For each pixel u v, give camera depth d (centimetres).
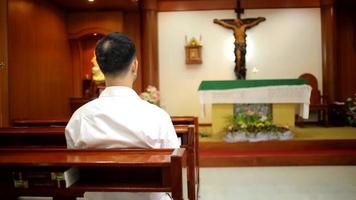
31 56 538
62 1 637
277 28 779
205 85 589
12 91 471
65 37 704
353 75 793
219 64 784
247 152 544
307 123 774
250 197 376
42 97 575
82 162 121
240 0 775
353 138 570
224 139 575
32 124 366
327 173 471
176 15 783
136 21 784
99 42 139
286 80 582
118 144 134
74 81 739
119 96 134
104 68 136
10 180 126
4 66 443
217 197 377
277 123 592
